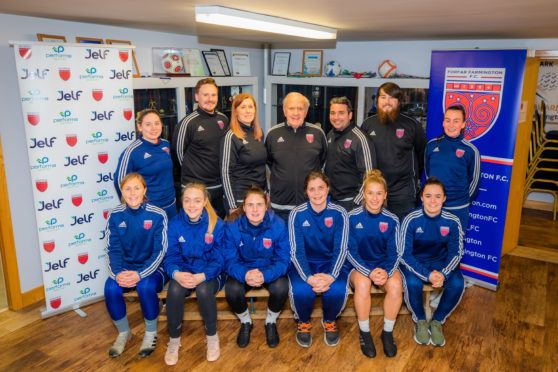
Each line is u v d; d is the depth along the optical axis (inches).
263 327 108.6
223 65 182.9
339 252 100.5
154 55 152.6
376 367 93.5
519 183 153.1
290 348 100.2
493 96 120.7
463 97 126.6
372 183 97.8
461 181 116.6
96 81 110.2
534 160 198.4
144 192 100.0
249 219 98.3
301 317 100.2
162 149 115.0
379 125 119.7
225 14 88.0
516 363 94.6
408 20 108.1
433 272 99.0
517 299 123.7
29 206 116.8
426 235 103.2
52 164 106.7
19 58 98.2
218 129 124.7
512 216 154.5
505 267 146.0
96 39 130.6
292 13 95.8
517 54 114.6
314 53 200.2
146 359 96.3
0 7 94.3
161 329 108.1
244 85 194.1
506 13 92.7
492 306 119.7
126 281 95.1
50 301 112.3
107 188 117.5
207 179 126.2
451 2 78.6
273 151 113.8
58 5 91.0
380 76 179.3
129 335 102.6
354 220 102.5
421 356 97.3
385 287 99.0
